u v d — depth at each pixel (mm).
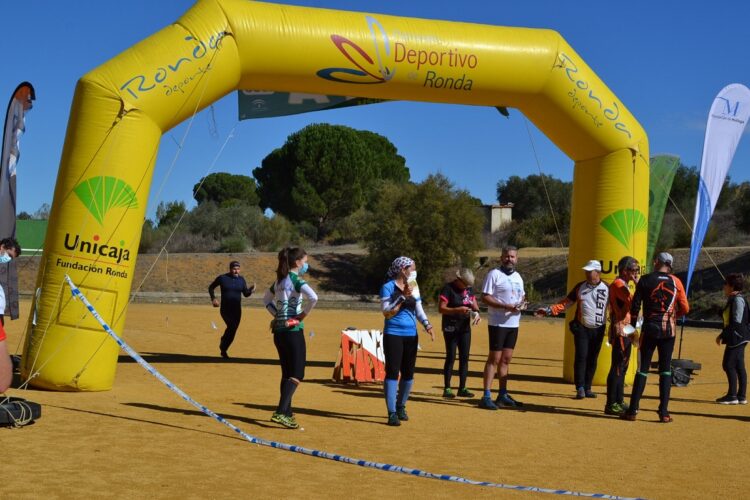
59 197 10547
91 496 5516
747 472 7172
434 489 6168
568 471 6996
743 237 45844
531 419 9688
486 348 20562
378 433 8422
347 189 71250
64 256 10375
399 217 45531
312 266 48750
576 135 13305
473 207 46531
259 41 11617
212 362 14797
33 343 10359
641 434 8914
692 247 14234
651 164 15422
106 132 10484
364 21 12234
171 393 10672
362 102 13906
